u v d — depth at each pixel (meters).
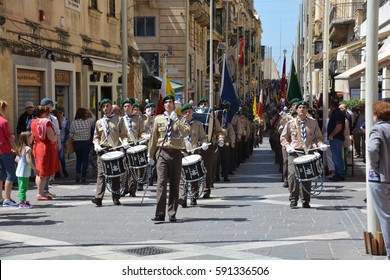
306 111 13.23
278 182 18.34
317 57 33.91
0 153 13.25
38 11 22.11
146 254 8.95
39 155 14.27
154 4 45.53
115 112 16.06
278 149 21.50
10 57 19.61
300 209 12.96
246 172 21.86
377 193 8.16
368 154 8.21
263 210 12.85
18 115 20.61
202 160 13.32
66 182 17.95
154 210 12.88
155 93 42.16
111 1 30.81
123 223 11.41
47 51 22.02
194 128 13.48
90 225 11.23
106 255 8.89
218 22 64.81
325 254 8.84
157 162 11.58
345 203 13.72
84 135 17.78
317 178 12.84
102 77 29.23
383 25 29.22
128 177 14.77
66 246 9.50
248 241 9.76
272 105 63.38
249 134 26.86
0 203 13.51
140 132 15.20
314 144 13.20
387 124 8.15
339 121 17.94
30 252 9.12
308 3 37.84
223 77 21.91
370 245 8.75
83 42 26.67
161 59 45.97
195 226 11.08
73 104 25.31
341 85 21.41
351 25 44.19
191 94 48.47
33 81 21.62
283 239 9.90
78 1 26.09
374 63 8.73
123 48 23.70
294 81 27.23
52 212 12.67
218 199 14.55
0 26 18.97
